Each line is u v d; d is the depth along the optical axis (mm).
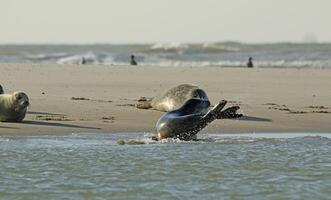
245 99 99750
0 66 141125
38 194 45094
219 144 66812
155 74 133375
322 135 74438
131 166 54594
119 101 93750
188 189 46906
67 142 65875
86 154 59625
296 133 75188
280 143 67625
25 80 115500
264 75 134875
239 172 52906
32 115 80062
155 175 51344
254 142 68188
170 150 62594
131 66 155500
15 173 51406
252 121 81688
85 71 135500
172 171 52875
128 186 47625
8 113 75000
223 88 112438
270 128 77812
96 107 87562
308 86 117375
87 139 68062
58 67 143625
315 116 86125
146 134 72250
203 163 56219
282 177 51156
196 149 63375
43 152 60125
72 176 50656
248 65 187625
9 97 75000
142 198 44250
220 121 80938
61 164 55000
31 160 56500
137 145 65562
